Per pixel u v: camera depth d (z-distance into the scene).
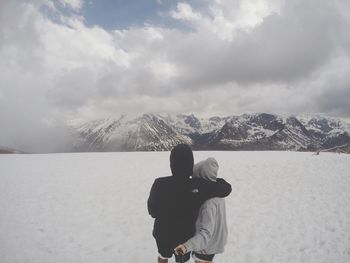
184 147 5.05
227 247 9.27
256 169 23.03
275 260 8.38
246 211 13.15
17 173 23.95
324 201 14.41
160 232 5.16
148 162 30.53
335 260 8.38
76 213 13.00
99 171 24.59
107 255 8.71
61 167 27.48
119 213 12.97
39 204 14.47
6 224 11.45
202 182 5.01
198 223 5.02
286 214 12.59
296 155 35.44
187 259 5.27
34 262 8.18
